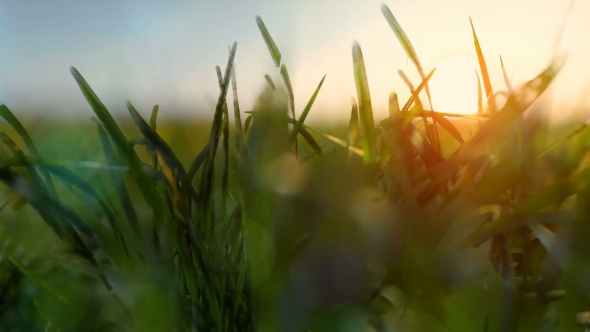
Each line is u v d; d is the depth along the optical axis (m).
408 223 0.24
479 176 0.24
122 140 0.26
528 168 0.25
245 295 0.25
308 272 0.24
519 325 0.24
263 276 0.24
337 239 0.24
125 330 0.25
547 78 0.24
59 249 0.29
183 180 0.26
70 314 0.26
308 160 0.26
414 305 0.24
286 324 0.24
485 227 0.24
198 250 0.25
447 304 0.24
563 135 0.26
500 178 0.24
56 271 0.27
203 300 0.25
